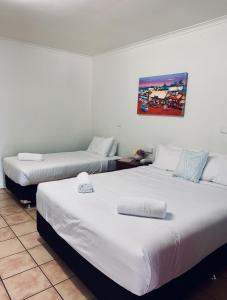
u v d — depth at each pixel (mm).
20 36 3508
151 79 3545
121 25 2986
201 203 1955
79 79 4625
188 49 3066
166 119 3438
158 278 1319
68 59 4395
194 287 1782
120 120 4227
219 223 1753
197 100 3031
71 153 4301
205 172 2631
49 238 2195
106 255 1424
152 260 1278
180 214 1721
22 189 3102
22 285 1791
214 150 2912
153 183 2521
